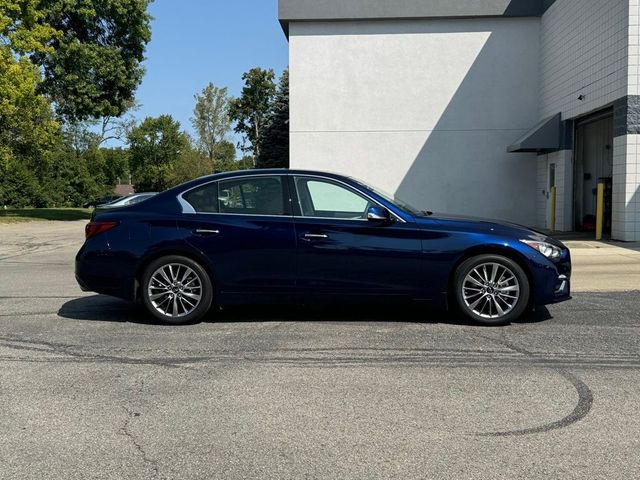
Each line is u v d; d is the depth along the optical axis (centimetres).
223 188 677
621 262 1128
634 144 1403
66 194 6875
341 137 2117
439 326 654
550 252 644
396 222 646
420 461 343
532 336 609
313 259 647
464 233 641
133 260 661
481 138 2097
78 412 420
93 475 331
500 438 372
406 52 2091
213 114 7888
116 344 590
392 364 521
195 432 386
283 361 532
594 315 701
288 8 2073
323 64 2105
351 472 331
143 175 8462
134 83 3356
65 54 3103
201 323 678
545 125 1866
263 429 389
